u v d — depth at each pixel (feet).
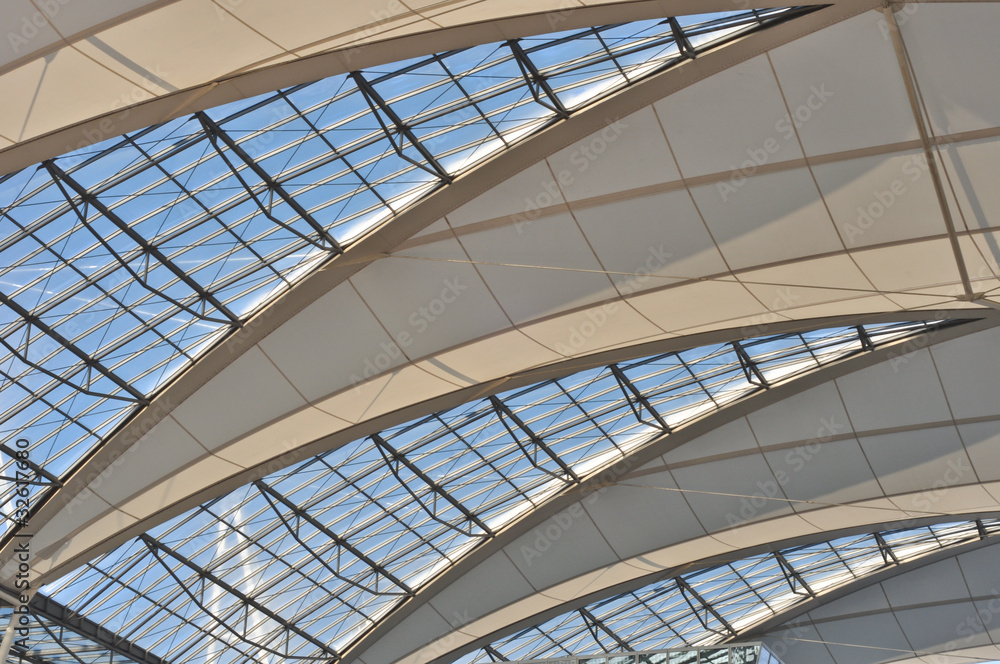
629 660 132.77
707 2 64.95
